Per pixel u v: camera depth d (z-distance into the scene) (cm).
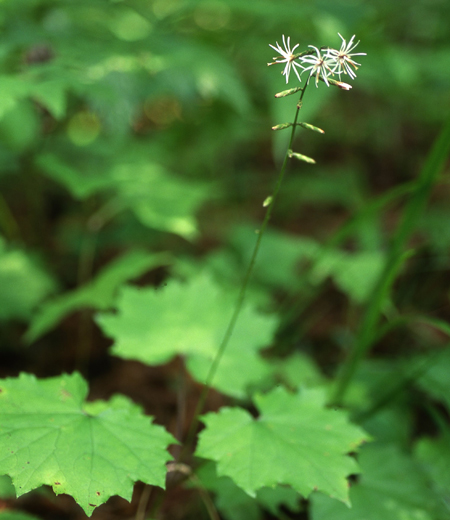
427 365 92
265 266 123
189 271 115
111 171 118
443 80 144
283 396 80
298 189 178
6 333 114
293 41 122
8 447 71
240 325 88
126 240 141
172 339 87
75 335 121
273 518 88
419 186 85
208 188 120
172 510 90
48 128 121
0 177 143
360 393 93
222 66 106
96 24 119
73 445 73
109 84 96
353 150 202
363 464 85
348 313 132
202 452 75
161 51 102
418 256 137
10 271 107
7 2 98
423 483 84
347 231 93
